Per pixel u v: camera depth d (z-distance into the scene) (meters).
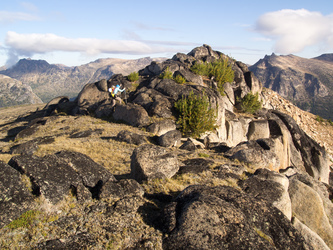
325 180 35.12
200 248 6.19
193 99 28.72
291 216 10.84
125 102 33.81
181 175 12.30
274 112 40.00
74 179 8.52
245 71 54.88
